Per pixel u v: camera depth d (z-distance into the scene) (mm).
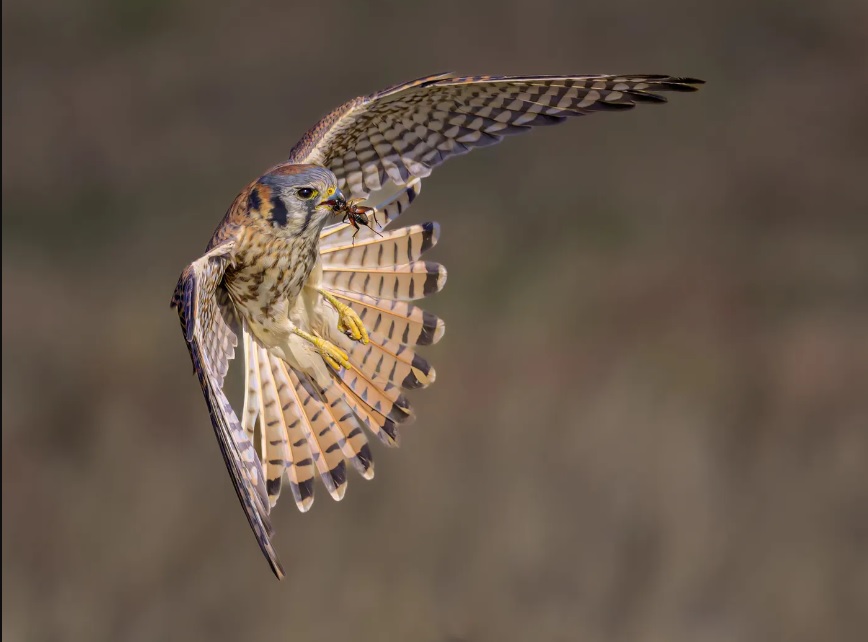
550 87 6297
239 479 5051
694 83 6145
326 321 6512
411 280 6559
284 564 11312
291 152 6590
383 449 12414
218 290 6387
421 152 6566
